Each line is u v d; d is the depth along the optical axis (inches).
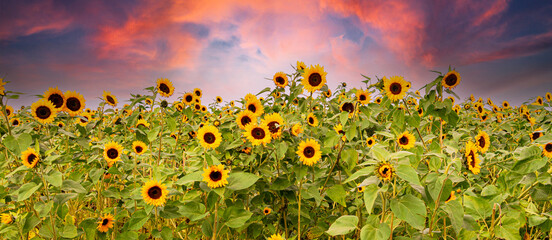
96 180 130.6
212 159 103.0
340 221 99.9
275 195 134.0
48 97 144.8
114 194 134.6
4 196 116.7
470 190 123.2
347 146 143.8
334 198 114.7
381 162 89.8
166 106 175.8
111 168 137.3
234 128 146.5
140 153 147.2
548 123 210.5
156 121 187.3
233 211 105.6
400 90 137.1
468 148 101.2
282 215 130.3
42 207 112.8
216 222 105.5
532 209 117.6
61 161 132.0
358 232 122.0
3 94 122.0
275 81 173.3
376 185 88.7
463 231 106.3
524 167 110.1
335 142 123.1
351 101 150.2
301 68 165.2
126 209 133.7
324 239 141.6
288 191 120.1
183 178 100.0
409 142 125.8
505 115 298.2
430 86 135.0
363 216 141.9
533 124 217.9
